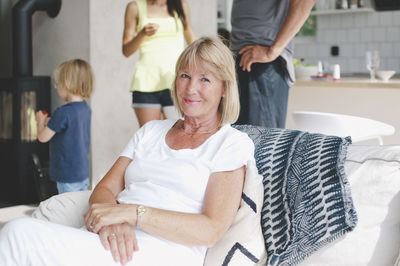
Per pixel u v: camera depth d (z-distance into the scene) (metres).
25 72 4.55
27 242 1.54
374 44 6.93
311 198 1.76
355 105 4.04
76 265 1.58
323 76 4.19
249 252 1.76
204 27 5.20
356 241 1.70
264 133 2.05
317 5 7.15
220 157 1.81
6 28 5.27
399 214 1.70
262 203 1.83
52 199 2.16
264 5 2.96
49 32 4.70
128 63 4.71
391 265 1.70
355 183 1.75
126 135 4.75
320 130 3.00
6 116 4.51
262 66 3.02
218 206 1.74
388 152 1.76
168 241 1.72
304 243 1.74
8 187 4.57
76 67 3.51
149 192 1.85
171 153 1.91
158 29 3.88
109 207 1.71
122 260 1.63
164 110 3.99
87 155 3.67
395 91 3.86
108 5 4.50
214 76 1.88
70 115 3.50
